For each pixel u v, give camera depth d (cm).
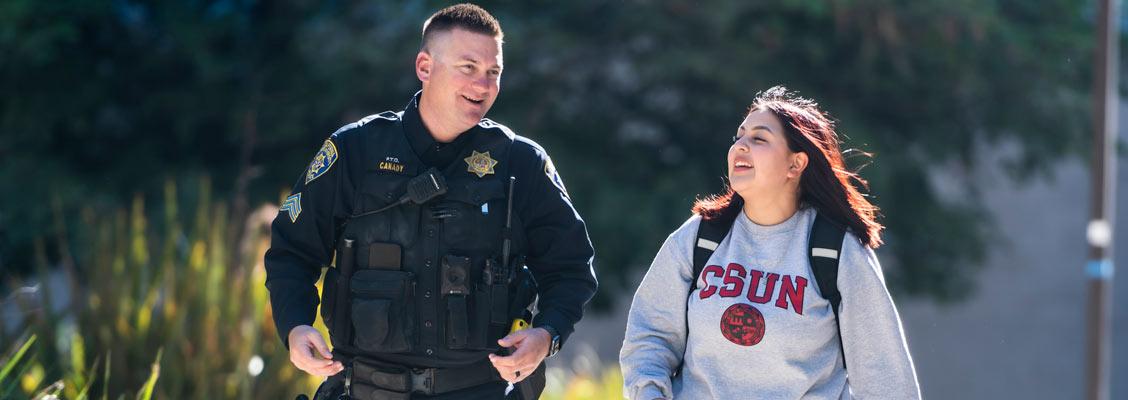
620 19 5025
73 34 4962
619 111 5434
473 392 1202
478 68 1169
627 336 1170
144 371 1966
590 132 5331
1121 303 8444
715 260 1128
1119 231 8456
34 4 4928
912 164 5406
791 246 1109
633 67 5009
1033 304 8612
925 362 8600
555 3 5144
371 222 1175
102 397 1928
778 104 1130
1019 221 8700
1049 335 8575
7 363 1845
